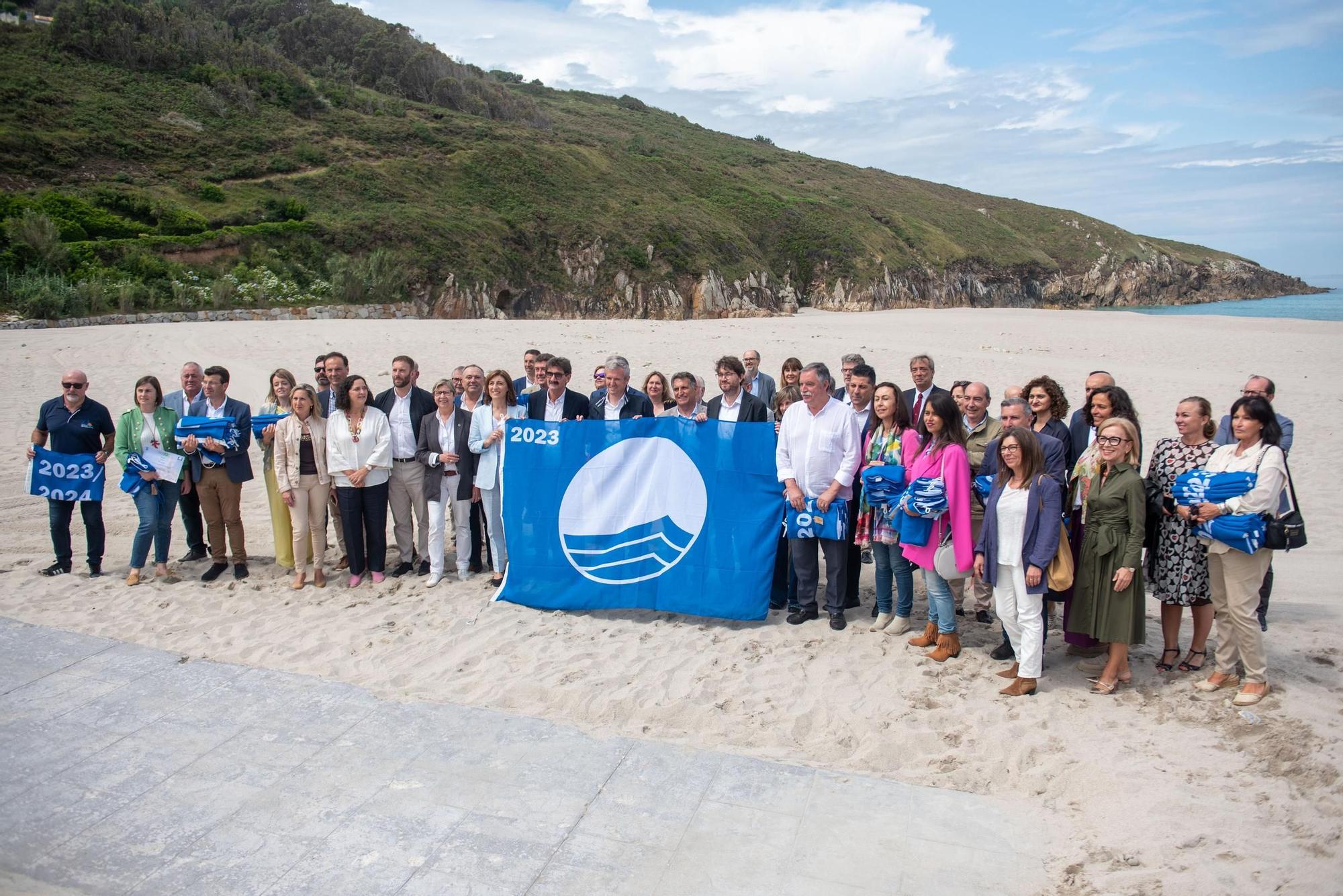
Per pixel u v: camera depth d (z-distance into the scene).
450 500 7.77
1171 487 5.45
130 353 20.80
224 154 55.53
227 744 4.95
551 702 5.55
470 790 4.46
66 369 18.48
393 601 7.30
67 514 7.97
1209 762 4.47
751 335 30.31
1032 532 5.34
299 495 7.55
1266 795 4.11
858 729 5.16
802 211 87.25
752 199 86.31
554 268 61.34
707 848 3.98
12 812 4.30
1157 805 4.15
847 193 108.31
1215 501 5.04
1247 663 5.05
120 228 42.03
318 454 7.53
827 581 6.65
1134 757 4.62
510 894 3.66
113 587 7.65
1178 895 3.52
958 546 5.74
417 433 7.77
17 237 36.06
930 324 40.50
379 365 20.08
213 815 4.27
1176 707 5.13
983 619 6.87
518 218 61.56
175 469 7.62
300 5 92.69
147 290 36.22
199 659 6.10
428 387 17.66
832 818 4.22
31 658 6.07
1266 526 4.92
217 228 46.44
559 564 7.12
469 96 88.56
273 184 54.41
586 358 22.20
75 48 59.06
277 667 6.07
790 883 3.73
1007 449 5.34
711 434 6.88
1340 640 6.11
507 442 7.20
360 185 57.50
